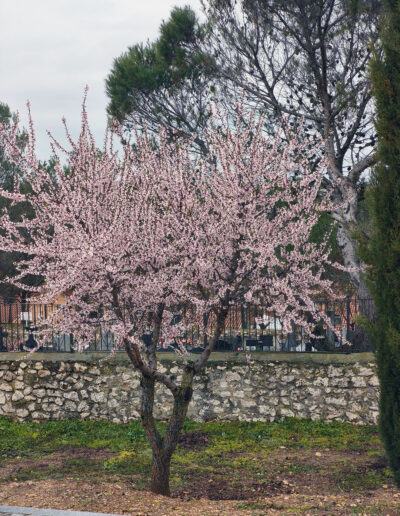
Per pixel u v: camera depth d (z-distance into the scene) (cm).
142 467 997
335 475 965
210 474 977
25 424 1336
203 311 962
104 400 1332
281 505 789
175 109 1609
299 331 1330
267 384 1289
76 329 939
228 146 889
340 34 1466
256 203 883
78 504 762
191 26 1603
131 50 1712
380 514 745
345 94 1414
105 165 893
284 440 1169
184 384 903
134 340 833
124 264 894
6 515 662
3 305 1394
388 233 767
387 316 766
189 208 870
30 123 800
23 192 2472
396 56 777
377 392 1237
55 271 856
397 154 766
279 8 1437
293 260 963
